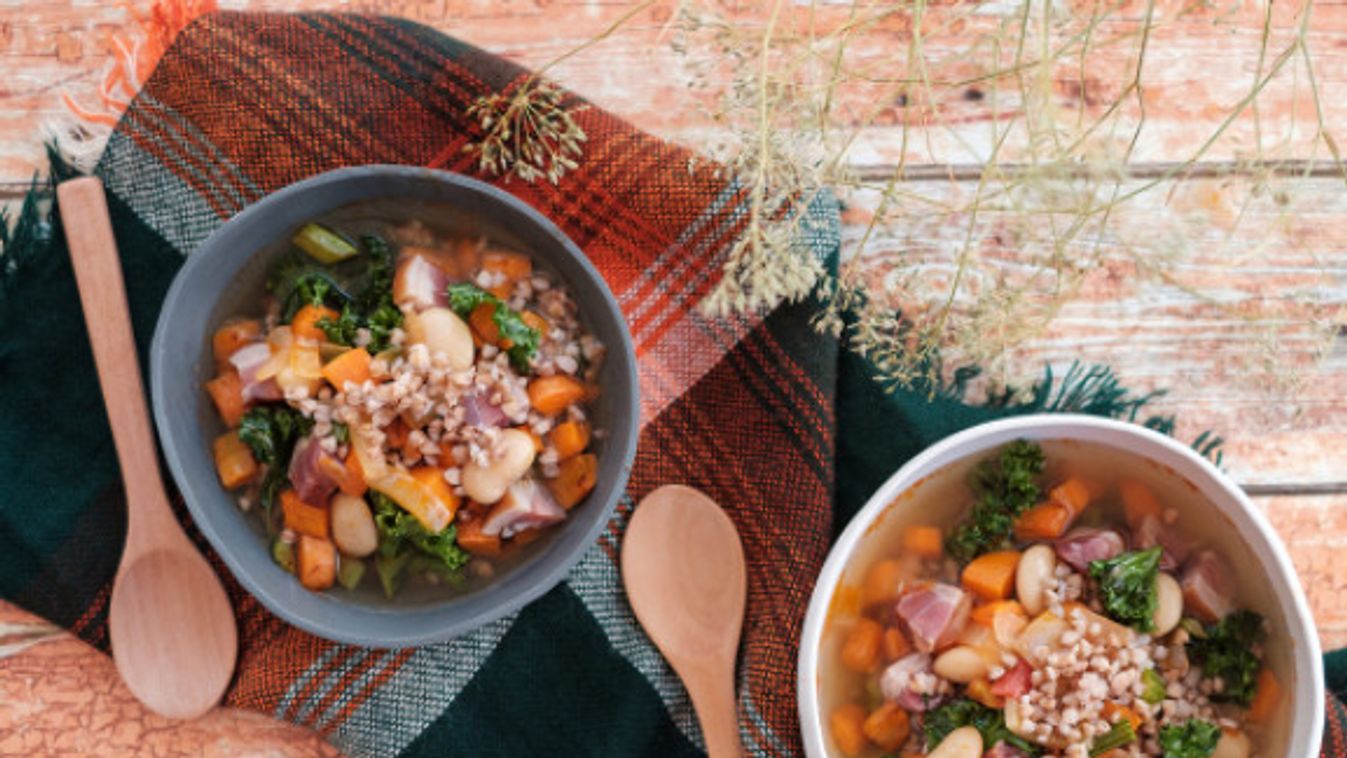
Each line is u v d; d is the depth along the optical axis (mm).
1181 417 1514
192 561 1398
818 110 1198
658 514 1435
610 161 1402
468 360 1249
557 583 1424
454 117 1408
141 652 1393
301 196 1232
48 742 1424
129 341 1378
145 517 1386
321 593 1305
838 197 1483
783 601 1406
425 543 1277
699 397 1441
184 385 1251
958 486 1359
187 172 1406
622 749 1433
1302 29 1062
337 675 1401
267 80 1398
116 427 1375
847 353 1462
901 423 1453
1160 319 1508
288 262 1284
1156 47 1516
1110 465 1349
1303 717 1281
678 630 1427
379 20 1414
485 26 1502
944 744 1301
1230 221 1517
